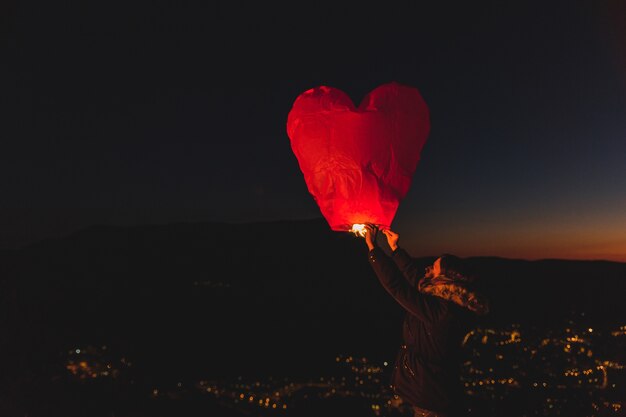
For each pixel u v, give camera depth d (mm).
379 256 2188
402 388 2271
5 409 5074
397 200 2117
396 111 2061
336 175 2049
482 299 2201
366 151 2018
